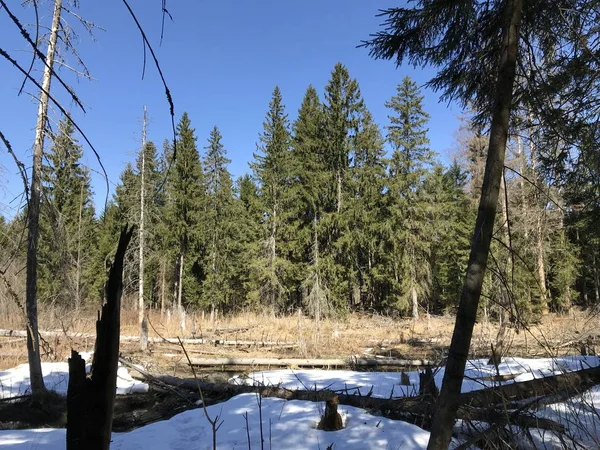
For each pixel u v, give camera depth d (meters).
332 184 27.94
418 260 26.66
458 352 2.60
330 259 26.00
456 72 4.05
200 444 4.53
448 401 2.55
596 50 3.98
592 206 6.44
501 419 3.55
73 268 9.70
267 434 4.60
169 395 8.39
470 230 23.64
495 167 2.80
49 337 13.37
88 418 1.31
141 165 15.18
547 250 17.34
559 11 3.38
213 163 31.41
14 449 4.64
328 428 4.68
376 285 29.12
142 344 14.16
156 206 15.94
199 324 20.55
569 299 20.70
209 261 30.72
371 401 5.62
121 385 9.04
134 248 15.27
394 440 4.21
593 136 4.58
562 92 4.37
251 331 20.00
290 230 26.78
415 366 12.27
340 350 15.28
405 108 26.28
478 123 4.38
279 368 12.86
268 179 27.25
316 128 28.58
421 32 3.81
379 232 27.27
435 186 27.67
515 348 12.46
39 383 7.65
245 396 6.56
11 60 1.02
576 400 4.25
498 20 3.54
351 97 28.30
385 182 27.16
